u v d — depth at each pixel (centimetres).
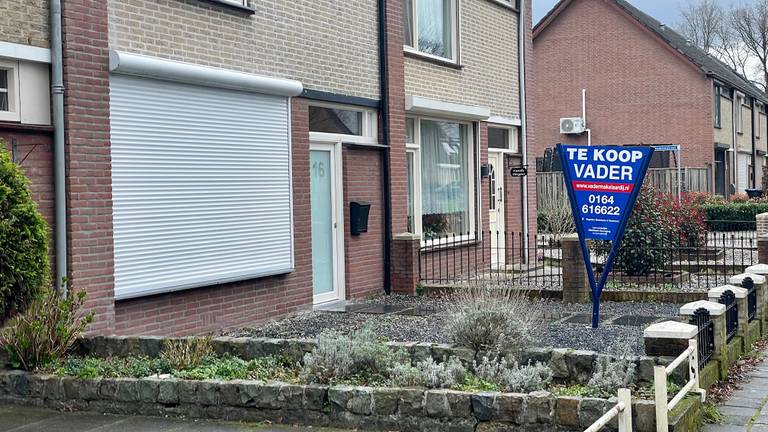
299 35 1166
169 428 636
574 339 926
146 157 923
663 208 1396
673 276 1366
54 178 831
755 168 4144
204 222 996
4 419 665
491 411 598
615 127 3388
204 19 1006
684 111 3259
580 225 998
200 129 992
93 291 855
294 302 1149
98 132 862
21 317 722
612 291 1244
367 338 735
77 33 841
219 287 1027
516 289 1148
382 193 1357
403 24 1431
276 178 1108
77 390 689
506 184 1753
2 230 687
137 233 910
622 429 512
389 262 1356
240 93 1050
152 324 934
